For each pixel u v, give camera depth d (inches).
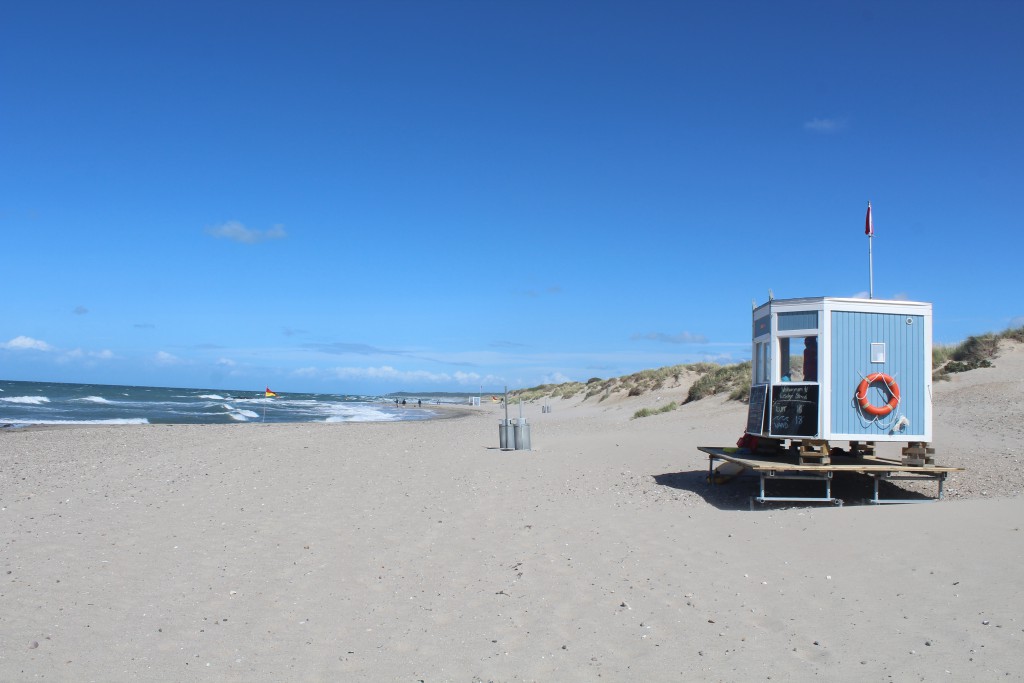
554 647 249.3
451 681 227.1
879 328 460.4
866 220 481.4
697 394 1326.3
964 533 317.4
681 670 224.5
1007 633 225.8
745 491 494.6
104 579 327.9
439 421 1844.2
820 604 267.1
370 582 323.9
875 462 465.4
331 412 2733.8
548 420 1620.3
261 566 346.6
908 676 206.8
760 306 506.0
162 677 231.0
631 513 435.2
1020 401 686.5
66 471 643.5
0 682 224.5
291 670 236.5
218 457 737.6
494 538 388.5
